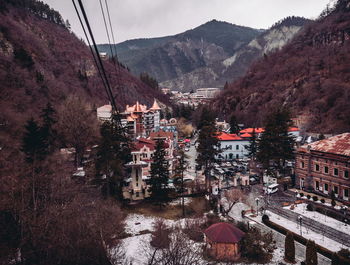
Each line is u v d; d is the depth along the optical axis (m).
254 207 51.72
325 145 56.91
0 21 127.50
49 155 51.59
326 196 54.25
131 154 58.34
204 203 53.09
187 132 142.50
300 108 128.38
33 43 140.12
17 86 85.38
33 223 27.47
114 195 52.47
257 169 78.56
